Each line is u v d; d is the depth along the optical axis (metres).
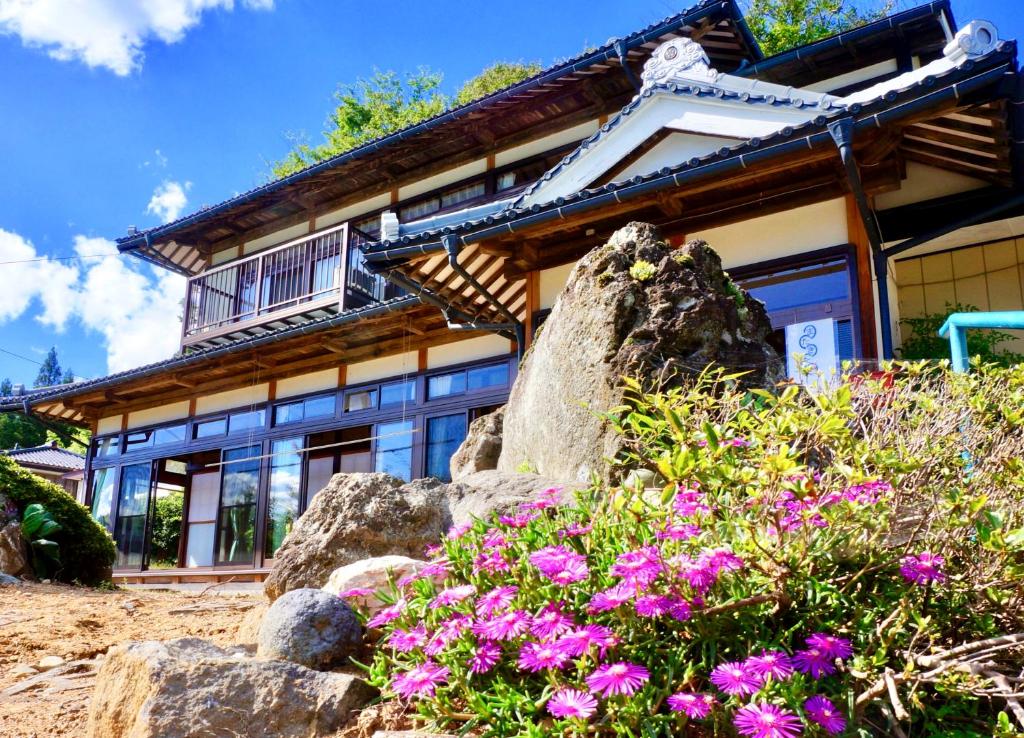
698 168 6.21
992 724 1.57
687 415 2.14
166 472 13.95
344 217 13.67
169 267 16.06
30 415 14.69
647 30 9.69
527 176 11.82
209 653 2.45
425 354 10.66
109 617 4.87
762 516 1.81
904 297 8.34
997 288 7.92
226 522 12.19
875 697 1.61
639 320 3.72
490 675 1.90
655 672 1.71
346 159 12.32
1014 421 2.22
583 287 4.06
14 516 8.13
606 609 1.77
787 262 6.92
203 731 2.04
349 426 11.12
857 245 6.64
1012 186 7.00
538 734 1.60
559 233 7.98
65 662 3.66
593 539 2.09
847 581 1.84
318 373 11.73
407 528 3.73
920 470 2.09
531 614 1.87
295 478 11.52
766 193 7.07
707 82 7.59
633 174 7.65
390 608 2.12
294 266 13.21
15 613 4.91
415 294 8.38
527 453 4.42
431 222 8.30
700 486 1.90
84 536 8.68
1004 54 5.09
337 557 3.63
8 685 3.31
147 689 2.14
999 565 1.84
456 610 2.00
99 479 14.27
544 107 11.34
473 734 1.81
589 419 3.66
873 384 2.55
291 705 2.10
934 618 1.80
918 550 1.88
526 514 2.41
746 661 1.51
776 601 1.75
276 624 2.41
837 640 1.60
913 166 7.53
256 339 10.74
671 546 1.84
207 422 12.93
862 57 9.14
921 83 5.34
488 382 10.02
